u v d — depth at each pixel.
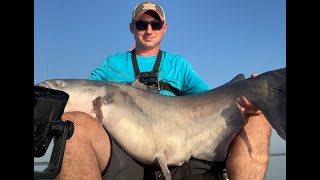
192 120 0.96
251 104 0.90
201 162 0.93
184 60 1.28
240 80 0.96
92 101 1.04
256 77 0.93
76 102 1.04
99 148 0.82
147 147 0.93
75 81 1.07
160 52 1.28
